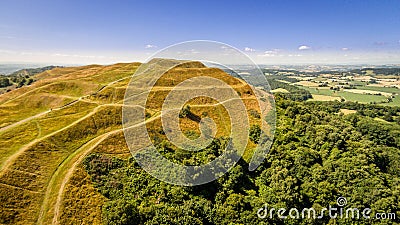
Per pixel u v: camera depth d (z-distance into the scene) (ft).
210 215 164.45
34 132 209.36
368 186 197.57
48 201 149.48
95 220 146.41
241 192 184.14
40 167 170.81
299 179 201.46
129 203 152.87
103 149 187.93
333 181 203.92
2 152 179.11
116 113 230.68
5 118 244.83
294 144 235.20
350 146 246.88
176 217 153.89
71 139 202.18
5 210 139.44
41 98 294.25
